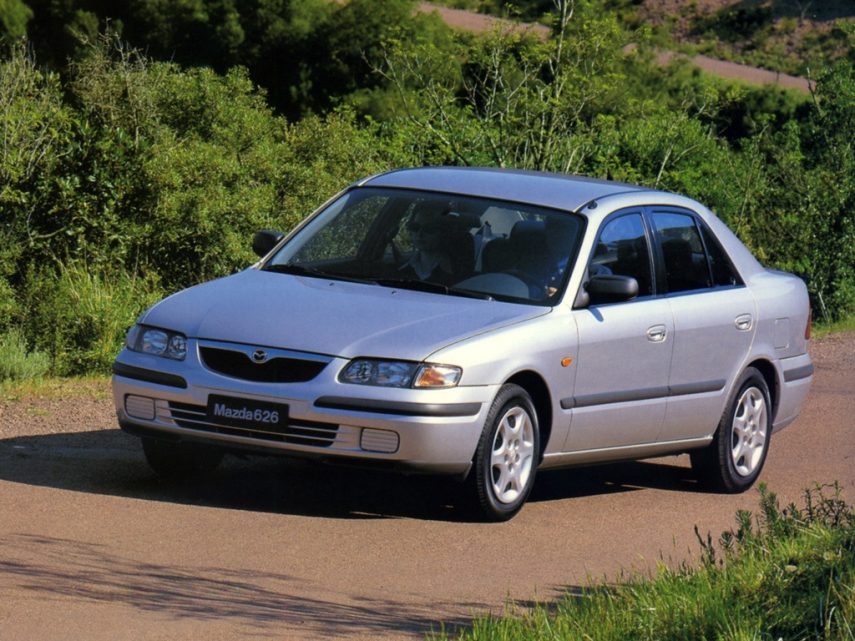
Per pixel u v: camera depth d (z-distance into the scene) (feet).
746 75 550.36
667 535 45.55
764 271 57.72
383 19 249.34
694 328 50.96
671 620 29.58
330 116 109.29
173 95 99.45
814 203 154.81
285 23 247.50
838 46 629.10
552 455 46.21
